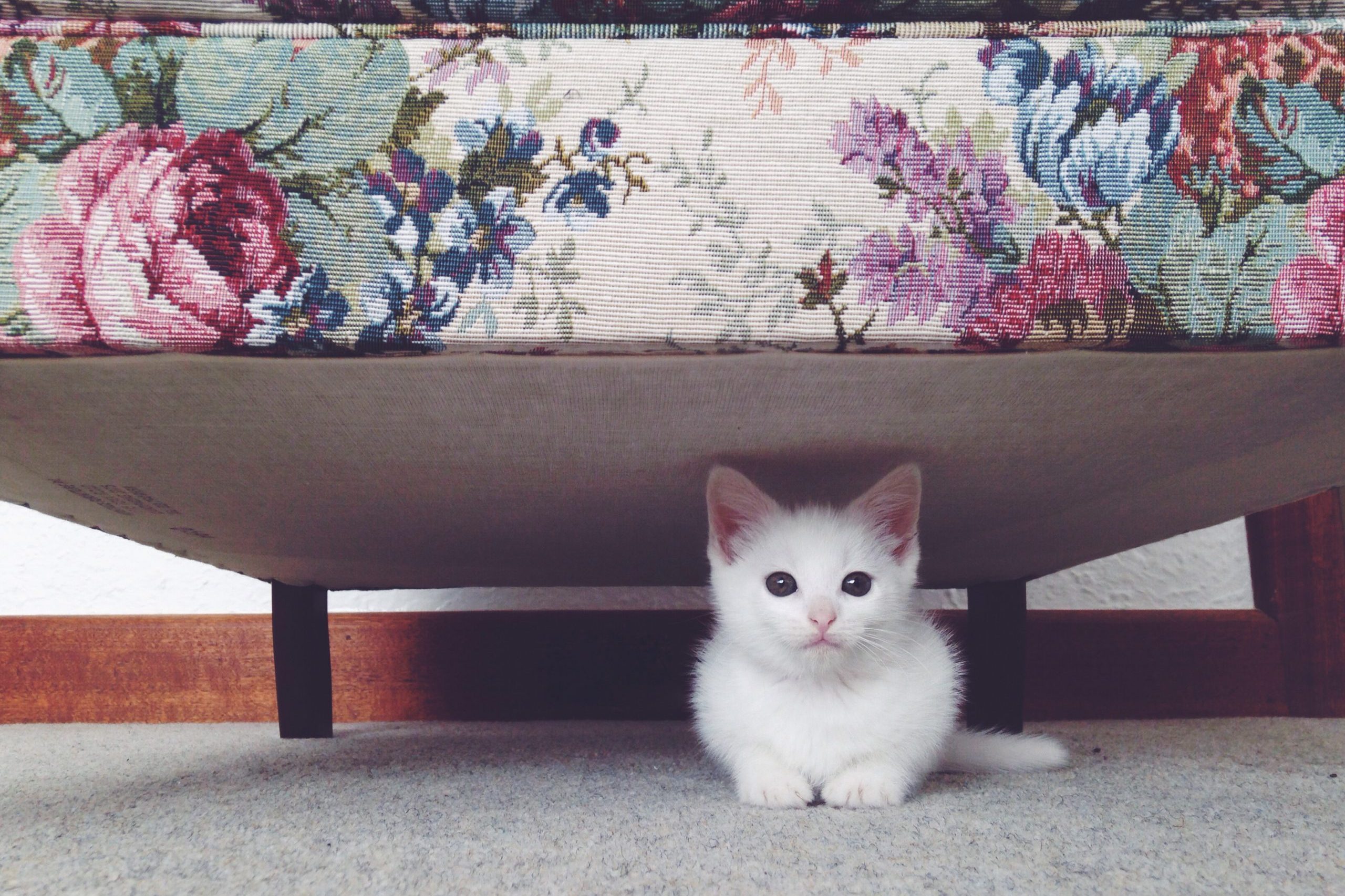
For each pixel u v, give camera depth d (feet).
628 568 3.76
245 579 5.17
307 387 1.82
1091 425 2.13
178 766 3.11
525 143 1.67
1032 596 5.32
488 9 1.69
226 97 1.65
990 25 1.73
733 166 1.68
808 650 2.79
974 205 1.70
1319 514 4.85
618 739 3.88
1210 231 1.72
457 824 2.16
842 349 1.71
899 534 3.05
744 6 1.70
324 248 1.66
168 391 1.82
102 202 1.63
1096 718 4.91
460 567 3.68
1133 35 1.73
